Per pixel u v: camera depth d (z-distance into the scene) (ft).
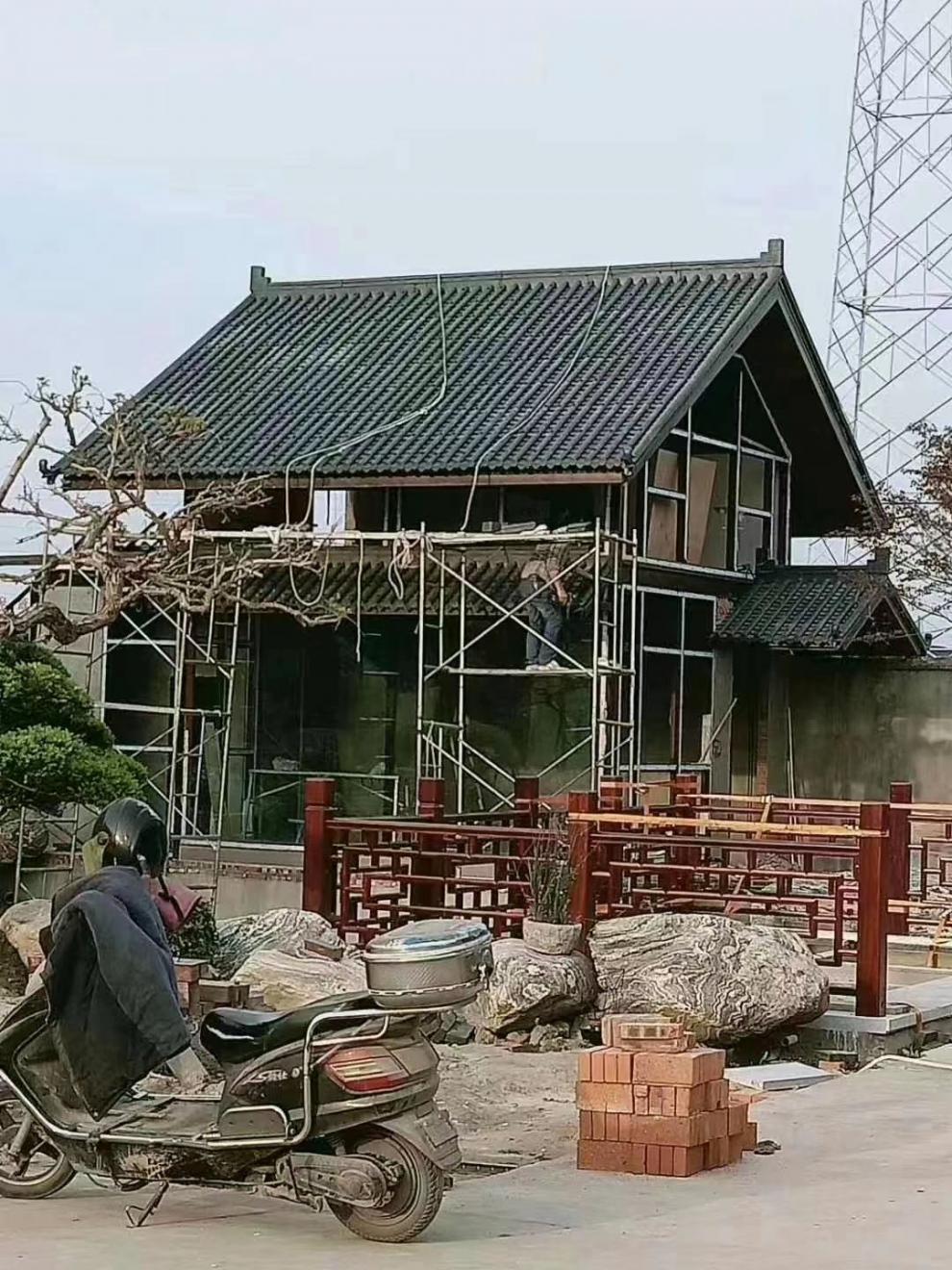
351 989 34.68
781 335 79.97
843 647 76.38
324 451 72.59
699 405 79.25
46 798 45.37
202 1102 21.74
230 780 76.74
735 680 80.33
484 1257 19.83
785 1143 27.12
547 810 49.62
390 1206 20.51
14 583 49.90
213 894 57.93
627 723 68.69
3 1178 22.75
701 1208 22.63
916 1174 24.89
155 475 73.10
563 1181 24.30
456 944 20.52
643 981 36.60
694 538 79.25
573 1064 35.04
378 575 74.18
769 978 36.52
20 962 40.37
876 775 80.07
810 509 91.04
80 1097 21.49
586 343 77.46
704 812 58.03
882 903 38.11
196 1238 20.63
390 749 74.69
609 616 70.95
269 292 89.45
